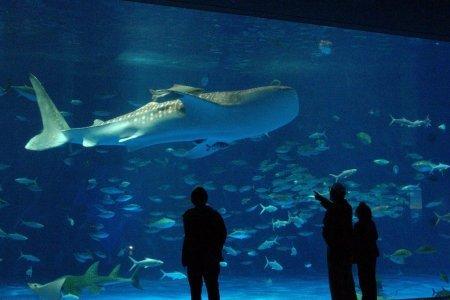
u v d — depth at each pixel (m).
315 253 22.17
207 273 4.33
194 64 26.70
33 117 23.66
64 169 21.42
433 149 27.66
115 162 22.66
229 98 7.96
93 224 20.62
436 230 22.98
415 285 14.30
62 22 18.88
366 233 4.59
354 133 30.38
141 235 21.69
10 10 17.41
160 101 8.35
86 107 26.11
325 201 4.56
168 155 24.23
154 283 15.60
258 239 22.20
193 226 4.38
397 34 8.02
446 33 8.02
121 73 26.62
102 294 12.55
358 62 27.02
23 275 18.84
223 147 8.82
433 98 29.77
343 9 6.90
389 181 27.44
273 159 25.88
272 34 21.20
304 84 30.70
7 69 24.45
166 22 19.11
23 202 20.58
